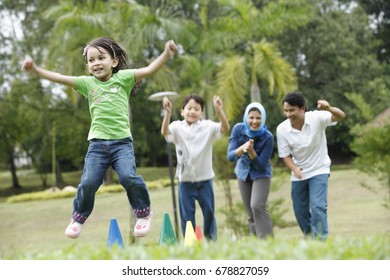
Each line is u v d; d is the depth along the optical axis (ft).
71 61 93.30
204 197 42.19
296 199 40.88
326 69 182.39
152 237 63.05
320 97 180.96
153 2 107.76
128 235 75.77
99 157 28.55
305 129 39.75
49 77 28.71
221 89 84.43
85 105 179.01
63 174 230.68
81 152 183.52
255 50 83.71
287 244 23.98
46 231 91.97
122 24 82.64
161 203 111.86
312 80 186.09
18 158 219.00
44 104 173.37
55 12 84.74
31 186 211.00
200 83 109.81
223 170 63.21
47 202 137.28
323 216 38.91
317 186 39.37
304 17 85.30
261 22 85.25
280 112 170.50
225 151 61.52
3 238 86.84
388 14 196.65
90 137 28.91
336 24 178.09
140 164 230.07
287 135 40.19
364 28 186.60
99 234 81.05
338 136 185.68
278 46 177.17
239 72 83.97
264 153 40.65
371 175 67.05
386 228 68.33
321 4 183.83
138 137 196.95
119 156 28.45
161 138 208.85
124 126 28.94
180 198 42.55
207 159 41.96
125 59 30.66
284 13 84.38
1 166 214.48
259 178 40.70
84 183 28.22
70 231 28.48
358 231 67.21
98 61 29.19
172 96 74.54
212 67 108.06
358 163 66.64
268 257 21.86
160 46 92.32
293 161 40.68
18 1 177.37
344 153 217.15
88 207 28.78
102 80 29.48
